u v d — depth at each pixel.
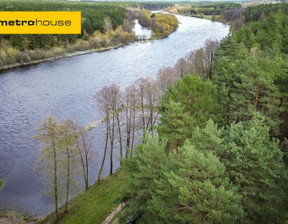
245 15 149.62
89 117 69.00
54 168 37.72
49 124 35.94
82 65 116.00
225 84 44.59
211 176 20.28
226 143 23.72
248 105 35.22
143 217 25.23
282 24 76.81
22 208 42.78
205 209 18.70
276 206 20.89
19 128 64.69
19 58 116.19
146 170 24.58
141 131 60.28
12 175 49.56
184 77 39.62
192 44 145.62
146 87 51.59
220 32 177.00
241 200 21.03
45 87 90.00
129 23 189.50
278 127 33.09
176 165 23.17
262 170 21.16
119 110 51.62
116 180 45.12
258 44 62.81
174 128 34.19
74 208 41.31
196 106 36.19
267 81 34.91
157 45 150.62
